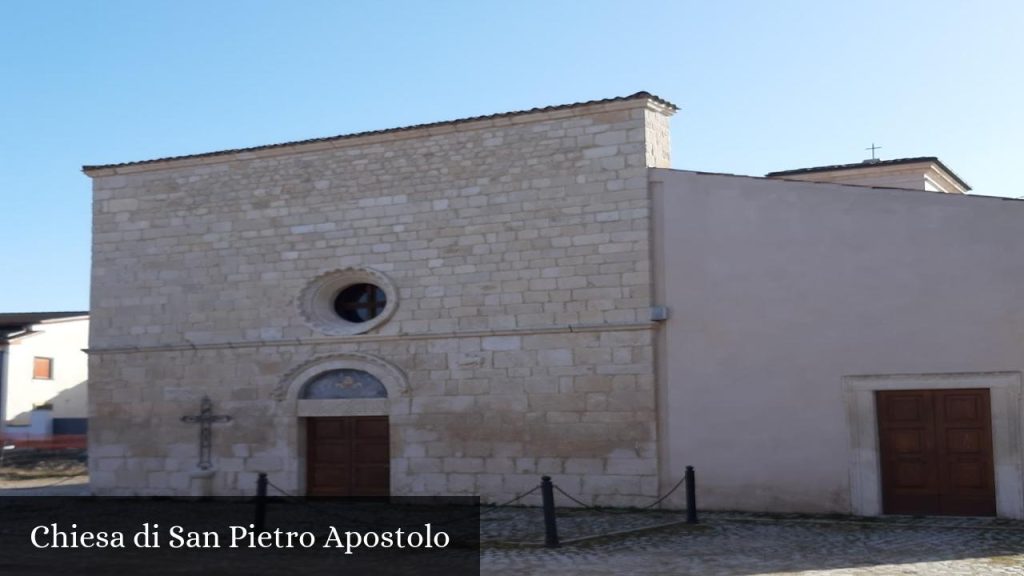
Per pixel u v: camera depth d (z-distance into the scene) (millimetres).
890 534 14852
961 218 16594
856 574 11719
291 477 20422
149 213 22156
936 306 16625
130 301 22062
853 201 17281
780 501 17375
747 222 17984
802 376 17391
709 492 17797
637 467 18188
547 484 14367
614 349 18500
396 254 20219
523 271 19266
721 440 17797
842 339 17188
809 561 12633
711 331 18016
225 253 21469
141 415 21703
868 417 16922
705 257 18188
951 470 16531
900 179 23562
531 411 18938
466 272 19656
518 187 19469
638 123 18781
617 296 18562
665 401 18203
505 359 19234
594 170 18969
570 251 18984
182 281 21719
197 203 21828
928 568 12086
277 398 20688
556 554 13453
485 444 19203
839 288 17266
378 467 20203
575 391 18688
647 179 18641
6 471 29141
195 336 21469
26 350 37062
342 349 20375
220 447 21031
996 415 16156
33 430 35188
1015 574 11688
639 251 18500
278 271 21031
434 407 19609
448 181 20000
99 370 22156
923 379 16609
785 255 17672
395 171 20422
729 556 13086
